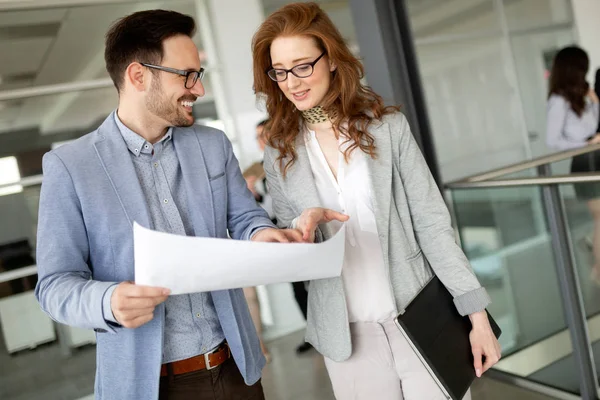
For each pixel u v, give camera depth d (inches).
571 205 90.6
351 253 56.1
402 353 56.2
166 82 47.8
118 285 40.7
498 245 107.5
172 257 39.2
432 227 55.9
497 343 55.2
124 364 47.3
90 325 42.1
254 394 55.5
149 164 50.6
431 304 53.9
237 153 187.9
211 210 51.4
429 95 218.7
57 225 45.4
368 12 121.1
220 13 185.3
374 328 56.5
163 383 49.9
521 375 107.1
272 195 60.3
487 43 228.5
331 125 56.7
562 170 117.6
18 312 157.8
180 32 48.4
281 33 52.3
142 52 47.4
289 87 53.5
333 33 53.5
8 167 160.6
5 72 159.3
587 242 89.5
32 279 160.7
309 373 139.0
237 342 51.1
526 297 103.7
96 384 50.5
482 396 105.7
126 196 47.5
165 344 49.5
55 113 166.4
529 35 235.5
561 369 99.2
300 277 45.8
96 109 171.8
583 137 153.5
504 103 231.9
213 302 51.9
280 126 57.9
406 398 57.5
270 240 48.7
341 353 55.4
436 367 50.6
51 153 47.0
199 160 52.4
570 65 150.6
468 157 226.5
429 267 58.6
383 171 54.7
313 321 58.5
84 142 48.5
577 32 243.1
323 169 57.1
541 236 97.5
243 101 188.7
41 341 158.6
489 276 111.1
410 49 121.6
